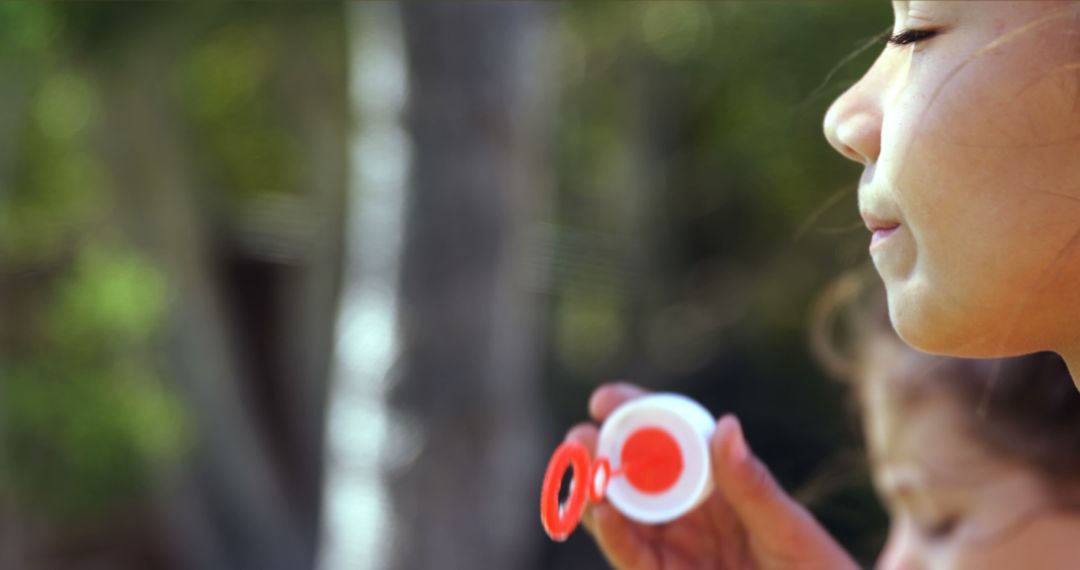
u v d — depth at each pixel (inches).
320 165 614.5
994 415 109.3
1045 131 54.5
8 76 471.5
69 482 497.4
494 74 302.2
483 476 308.5
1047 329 56.5
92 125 548.7
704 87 702.5
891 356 116.7
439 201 303.1
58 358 500.4
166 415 519.5
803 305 602.9
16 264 528.4
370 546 304.0
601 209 755.4
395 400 304.8
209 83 603.2
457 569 303.1
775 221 666.2
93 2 476.4
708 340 691.4
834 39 598.2
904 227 58.9
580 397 721.0
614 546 89.0
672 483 83.7
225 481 607.2
